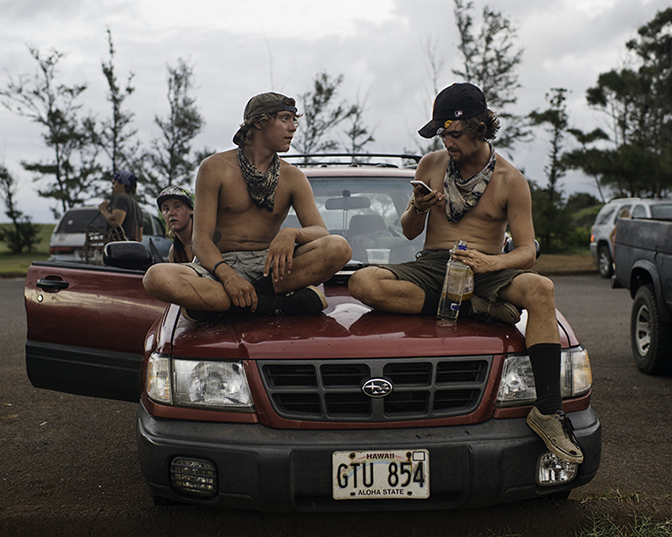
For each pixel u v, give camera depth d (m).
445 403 2.52
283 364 2.48
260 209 3.00
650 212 15.25
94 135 23.75
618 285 6.41
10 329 8.11
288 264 2.74
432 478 2.39
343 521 2.83
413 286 2.79
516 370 2.56
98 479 3.44
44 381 3.55
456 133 2.87
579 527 2.85
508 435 2.46
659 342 5.43
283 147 2.93
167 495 2.49
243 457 2.38
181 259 3.97
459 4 20.00
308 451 2.37
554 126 24.81
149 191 23.12
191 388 2.52
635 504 2.98
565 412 2.60
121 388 3.40
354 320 2.73
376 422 2.45
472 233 3.02
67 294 3.51
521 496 2.48
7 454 3.82
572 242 25.48
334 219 4.02
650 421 4.41
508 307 2.67
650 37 24.92
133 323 3.37
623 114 25.55
